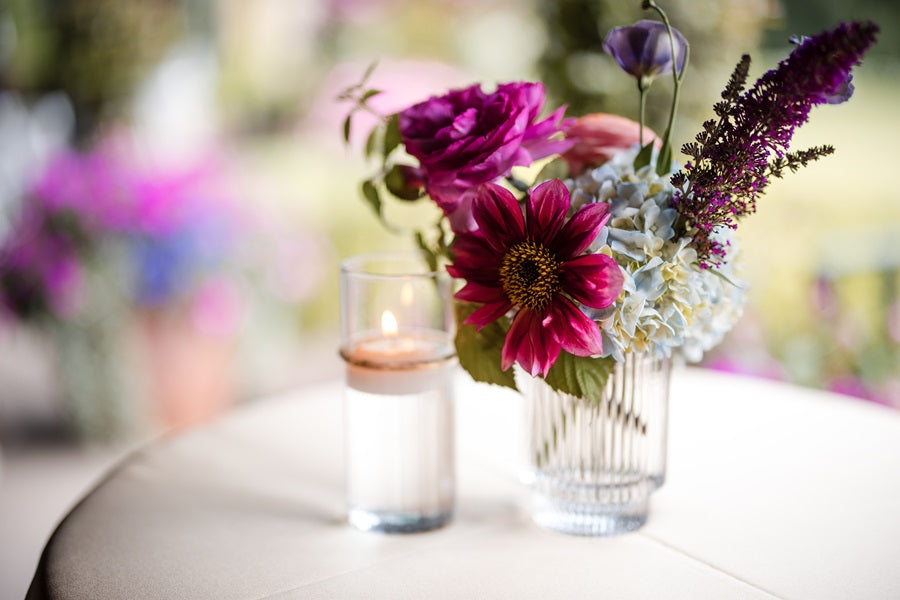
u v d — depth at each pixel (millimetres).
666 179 630
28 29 1922
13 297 1608
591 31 1194
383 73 2619
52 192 1566
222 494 719
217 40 2832
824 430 797
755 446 771
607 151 651
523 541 650
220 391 1689
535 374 595
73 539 654
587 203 615
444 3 3180
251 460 775
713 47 1201
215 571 617
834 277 1468
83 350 1598
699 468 737
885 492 695
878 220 1809
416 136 634
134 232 1581
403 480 659
